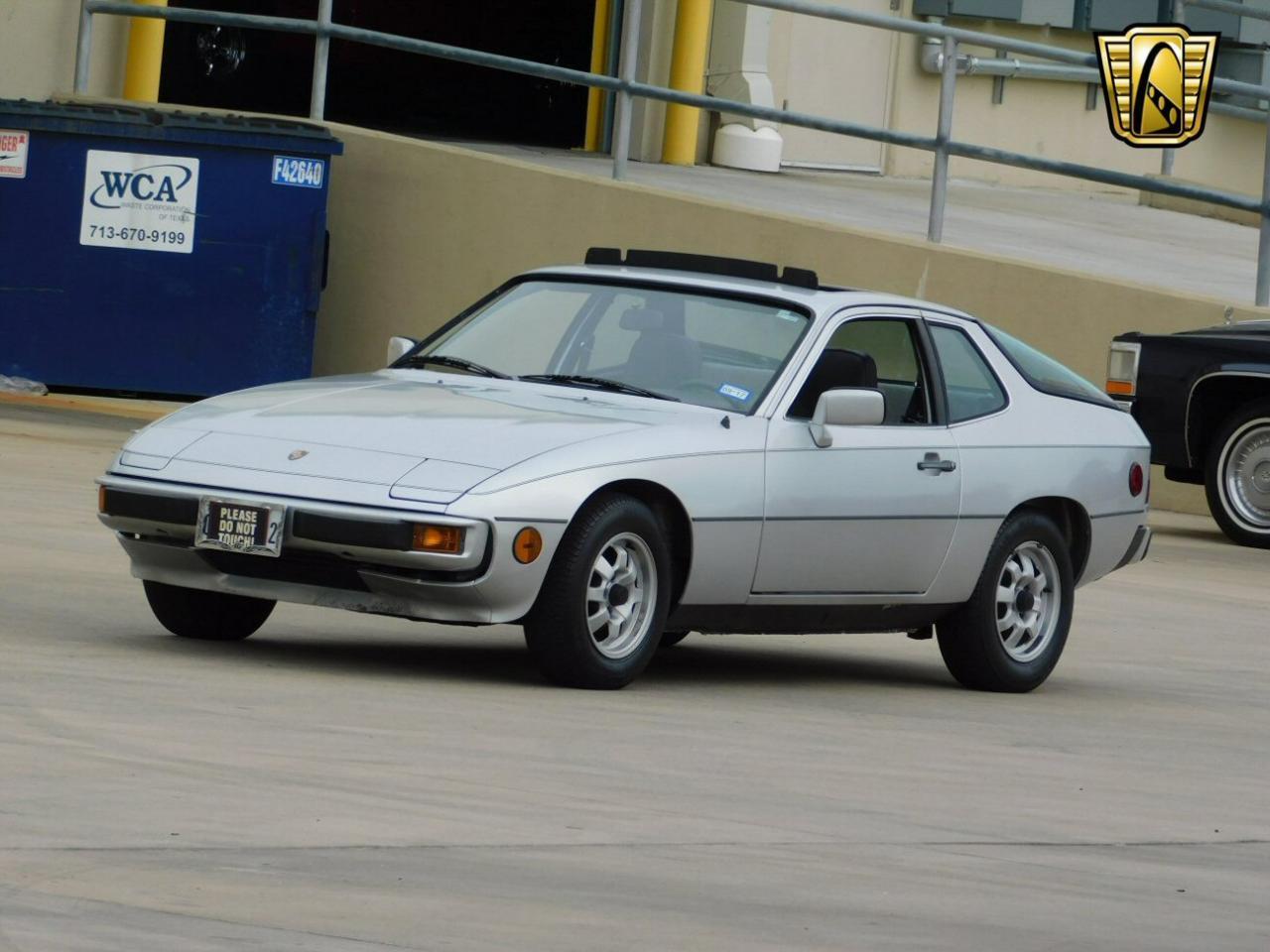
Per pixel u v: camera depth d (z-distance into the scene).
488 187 40.62
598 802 13.79
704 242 39.59
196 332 39.19
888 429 19.83
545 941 10.67
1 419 35.38
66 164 38.56
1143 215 53.94
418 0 53.81
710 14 52.25
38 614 19.42
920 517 19.83
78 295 38.81
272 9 53.09
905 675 21.88
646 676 19.66
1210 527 36.91
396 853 12.09
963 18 57.62
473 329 20.48
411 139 41.09
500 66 40.75
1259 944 11.88
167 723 14.91
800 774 15.42
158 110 42.22
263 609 19.12
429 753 14.73
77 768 13.37
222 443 17.59
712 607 18.56
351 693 16.78
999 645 20.80
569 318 20.05
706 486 18.03
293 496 16.77
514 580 16.78
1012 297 38.59
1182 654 24.19
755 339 19.48
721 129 52.09
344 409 18.20
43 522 25.61
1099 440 21.97
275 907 10.86
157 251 38.94
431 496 16.58
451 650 20.02
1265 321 35.38
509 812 13.27
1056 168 38.78
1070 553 21.77
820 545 19.02
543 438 17.45
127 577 22.27
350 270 41.28
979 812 14.73
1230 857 14.09
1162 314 38.03
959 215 46.59
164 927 10.41
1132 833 14.56
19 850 11.47
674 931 11.04
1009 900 12.33
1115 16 59.00
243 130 38.81
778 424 18.80
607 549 17.58
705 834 13.23
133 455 17.78
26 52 44.38
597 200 40.03
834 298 20.08
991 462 20.61
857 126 39.44
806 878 12.40
